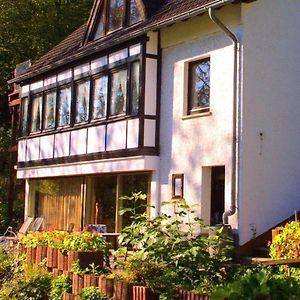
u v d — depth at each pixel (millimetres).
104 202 17766
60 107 19234
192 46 14461
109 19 17734
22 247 12195
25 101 21688
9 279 11094
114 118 16109
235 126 12961
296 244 9672
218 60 13688
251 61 13094
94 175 18203
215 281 8211
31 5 29781
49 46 30109
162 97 15289
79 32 21422
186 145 14430
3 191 26203
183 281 8227
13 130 24016
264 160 13102
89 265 10039
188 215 12773
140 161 15086
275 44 13484
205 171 14023
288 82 13641
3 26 29609
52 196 20734
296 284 5973
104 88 16781
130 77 15523
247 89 12992
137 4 16156
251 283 5715
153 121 15227
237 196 12781
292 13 13828
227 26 13398
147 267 8492
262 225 12906
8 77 30984
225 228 12398
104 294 8812
